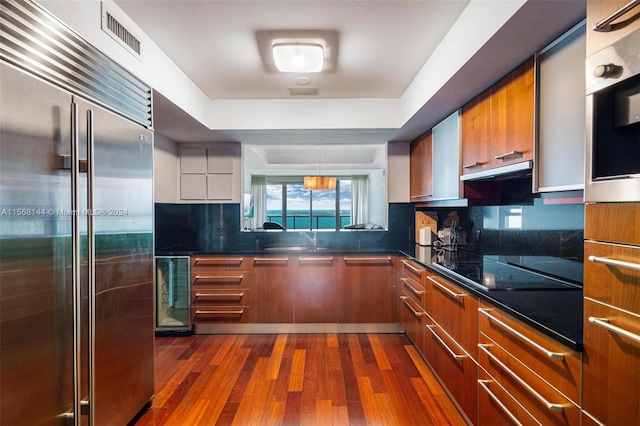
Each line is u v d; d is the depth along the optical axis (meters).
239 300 3.13
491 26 1.41
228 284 3.13
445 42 1.90
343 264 3.15
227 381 2.29
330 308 3.16
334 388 2.19
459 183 2.35
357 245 3.59
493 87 1.91
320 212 8.59
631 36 0.79
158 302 3.17
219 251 3.17
